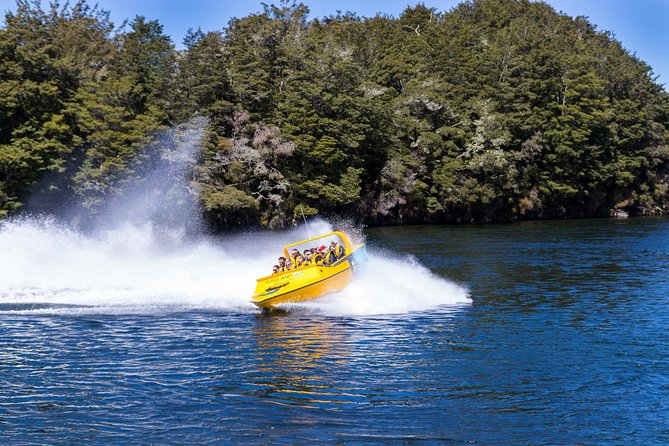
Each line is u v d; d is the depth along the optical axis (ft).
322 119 207.10
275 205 197.57
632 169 304.71
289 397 44.11
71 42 195.52
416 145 248.11
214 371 49.44
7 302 74.02
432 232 198.49
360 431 38.88
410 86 263.08
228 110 191.21
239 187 188.75
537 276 98.63
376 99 242.78
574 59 294.05
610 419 40.40
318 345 56.39
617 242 156.87
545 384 46.32
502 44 312.50
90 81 171.42
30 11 185.57
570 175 285.64
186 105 185.06
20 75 159.53
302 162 208.95
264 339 58.39
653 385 46.01
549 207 286.05
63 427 39.70
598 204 299.38
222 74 192.13
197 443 37.60
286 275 71.20
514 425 39.63
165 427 39.65
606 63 329.52
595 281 93.45
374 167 242.58
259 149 192.13
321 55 221.66
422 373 48.73
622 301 77.46
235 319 66.49
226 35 228.63
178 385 46.55
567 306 74.08
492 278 96.37
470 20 444.96
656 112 326.44
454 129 253.85
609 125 296.92
